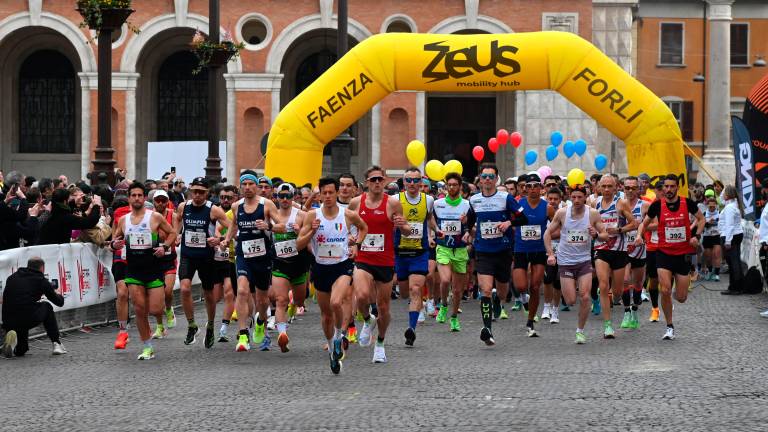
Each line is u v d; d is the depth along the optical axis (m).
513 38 30.72
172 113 57.22
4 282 18.97
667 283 19.47
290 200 18.00
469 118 57.38
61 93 57.25
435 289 24.92
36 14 52.31
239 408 13.21
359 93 30.97
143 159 56.53
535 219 20.77
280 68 54.31
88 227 21.58
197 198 19.27
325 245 16.66
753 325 21.73
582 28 53.00
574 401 13.33
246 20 52.88
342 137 35.16
